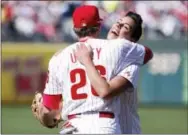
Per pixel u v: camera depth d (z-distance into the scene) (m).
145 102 44.72
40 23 48.50
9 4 47.88
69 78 14.45
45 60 45.25
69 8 49.09
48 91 14.81
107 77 14.33
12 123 37.62
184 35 48.09
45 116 14.95
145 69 44.47
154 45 44.28
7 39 47.16
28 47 45.31
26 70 45.34
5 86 45.50
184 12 48.47
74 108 14.37
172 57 44.25
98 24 14.80
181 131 34.47
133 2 48.34
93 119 14.20
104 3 47.91
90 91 14.23
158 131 34.41
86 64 14.16
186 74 44.34
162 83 44.56
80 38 14.85
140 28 16.55
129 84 14.38
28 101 45.66
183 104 44.75
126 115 15.56
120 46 14.57
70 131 14.27
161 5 48.66
